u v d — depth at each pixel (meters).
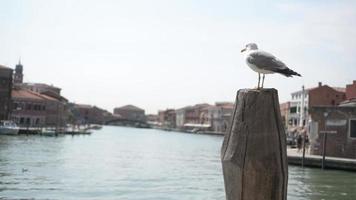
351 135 44.00
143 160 51.38
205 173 37.56
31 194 23.11
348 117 44.28
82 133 122.19
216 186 28.64
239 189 6.29
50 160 43.34
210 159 57.84
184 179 32.34
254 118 6.34
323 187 29.06
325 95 97.38
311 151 46.12
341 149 44.44
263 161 6.21
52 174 31.70
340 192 27.23
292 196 25.09
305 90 111.69
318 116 46.00
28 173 31.44
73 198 22.58
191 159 56.72
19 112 116.19
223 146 6.61
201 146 99.88
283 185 6.30
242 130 6.38
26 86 156.75
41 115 120.38
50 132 97.69
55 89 164.12
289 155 43.88
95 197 23.14
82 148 67.69
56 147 64.69
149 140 122.75
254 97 6.39
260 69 6.85
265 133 6.29
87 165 40.72
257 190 6.22
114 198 23.00
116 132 185.25
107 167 39.91
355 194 26.69
